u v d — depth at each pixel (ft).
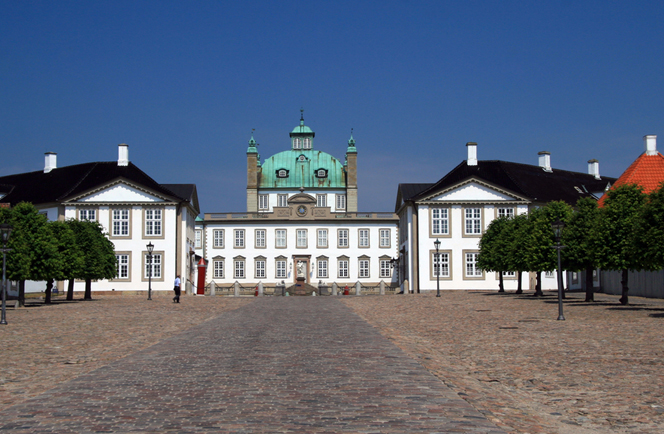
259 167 408.46
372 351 62.80
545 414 37.47
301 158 407.85
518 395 42.88
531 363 55.67
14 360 59.72
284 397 40.86
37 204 257.34
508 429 33.47
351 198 399.24
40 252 152.87
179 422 34.68
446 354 61.98
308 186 401.70
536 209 180.04
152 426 33.91
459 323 95.81
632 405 39.47
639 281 182.60
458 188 248.73
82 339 77.36
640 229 113.39
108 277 194.70
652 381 46.85
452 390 43.42
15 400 41.83
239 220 325.62
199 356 60.08
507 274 247.91
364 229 328.90
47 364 57.31
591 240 133.39
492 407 38.73
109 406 39.04
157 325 96.73
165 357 60.03
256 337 76.69
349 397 40.86
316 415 36.01
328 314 119.75
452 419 35.32
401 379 47.24
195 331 86.07
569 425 34.96
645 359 56.70
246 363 55.01
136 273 251.39
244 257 325.01
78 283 252.01
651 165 213.05
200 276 250.78
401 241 298.56
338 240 328.08
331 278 326.24
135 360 58.54
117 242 251.60
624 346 65.31
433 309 130.82
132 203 251.80
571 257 143.33
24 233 152.25
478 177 248.73
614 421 35.78
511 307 131.95
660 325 86.43
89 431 33.12
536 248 149.79
